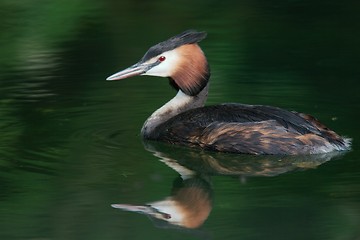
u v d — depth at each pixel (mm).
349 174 12742
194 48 14844
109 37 21000
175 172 13055
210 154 13758
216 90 17000
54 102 16547
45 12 22703
